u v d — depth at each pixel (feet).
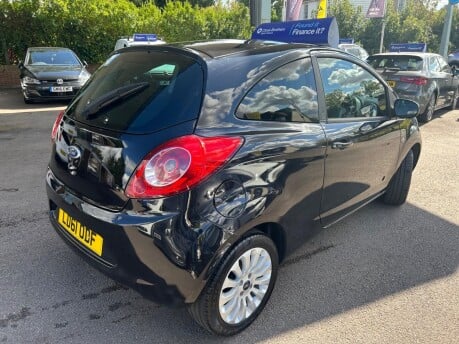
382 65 29.60
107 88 8.35
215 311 7.37
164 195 6.55
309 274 10.14
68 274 9.67
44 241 11.08
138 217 6.66
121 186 6.82
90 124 7.66
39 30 46.83
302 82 8.86
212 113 7.02
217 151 6.79
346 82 10.29
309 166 8.54
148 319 8.34
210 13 59.47
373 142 10.89
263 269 8.09
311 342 7.87
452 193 15.76
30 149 20.04
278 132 7.92
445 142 23.86
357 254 11.15
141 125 6.97
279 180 7.77
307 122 8.80
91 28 49.49
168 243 6.57
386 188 12.88
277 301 9.04
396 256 11.09
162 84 7.45
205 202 6.70
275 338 7.95
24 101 34.86
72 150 7.84
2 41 45.80
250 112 7.58
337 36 16.74
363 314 8.71
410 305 9.05
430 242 11.91
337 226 12.78
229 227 6.94
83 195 7.61
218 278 7.11
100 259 7.25
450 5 46.65
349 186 10.32
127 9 52.19
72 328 7.99
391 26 83.87
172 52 7.98
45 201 13.69
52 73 32.65
